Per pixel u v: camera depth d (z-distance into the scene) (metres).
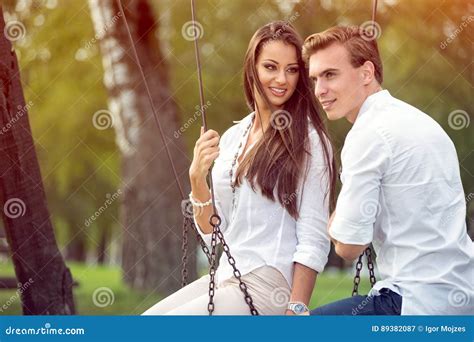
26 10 17.12
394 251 6.28
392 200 6.27
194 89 19.39
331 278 19.23
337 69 6.52
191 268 15.92
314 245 6.70
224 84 19.52
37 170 9.88
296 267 6.68
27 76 18.64
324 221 6.76
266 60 6.97
